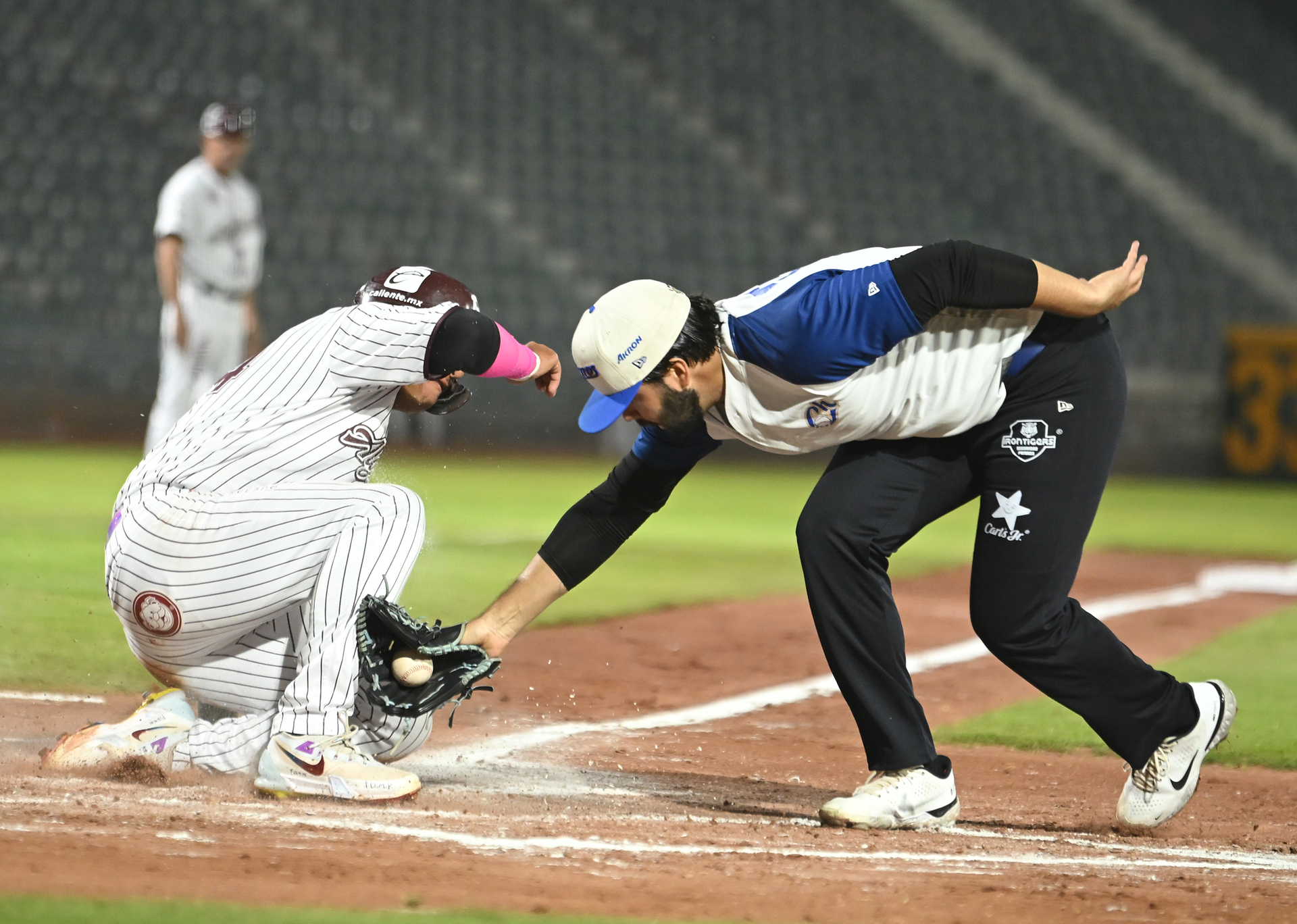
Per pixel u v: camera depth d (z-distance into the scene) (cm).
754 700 1886
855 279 1110
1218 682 1255
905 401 1163
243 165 8050
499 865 925
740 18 10481
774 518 4578
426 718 1253
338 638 1152
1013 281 1128
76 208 7319
